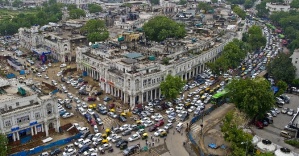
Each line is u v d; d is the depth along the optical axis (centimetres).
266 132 14012
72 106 16750
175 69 18600
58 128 13888
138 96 16825
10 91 13775
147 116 15600
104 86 18738
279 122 15125
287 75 19175
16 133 12619
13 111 12250
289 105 17075
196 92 18588
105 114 15850
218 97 16950
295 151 12075
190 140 13438
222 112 16275
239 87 14838
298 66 19625
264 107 14175
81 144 12875
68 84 19925
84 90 18575
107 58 19300
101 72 18650
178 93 16550
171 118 15200
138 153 12488
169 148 12900
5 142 11431
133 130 14262
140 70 16900
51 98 13288
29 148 12544
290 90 18888
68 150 12331
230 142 12488
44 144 12912
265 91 14188
